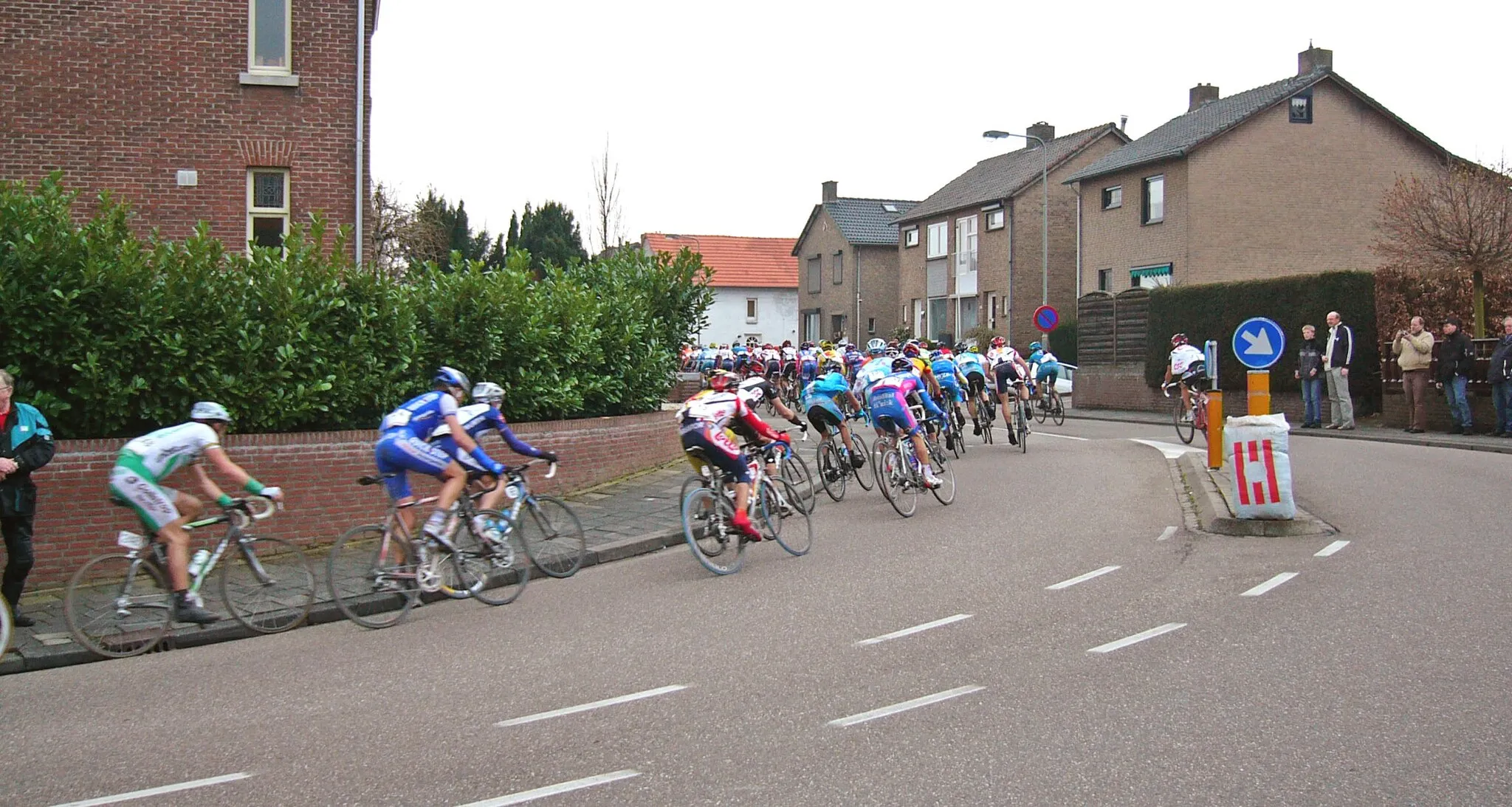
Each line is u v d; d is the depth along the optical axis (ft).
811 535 33.68
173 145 48.60
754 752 16.22
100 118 47.88
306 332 34.17
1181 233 111.24
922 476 38.32
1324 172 113.39
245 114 49.44
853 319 183.42
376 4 55.11
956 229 153.99
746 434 31.76
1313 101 112.88
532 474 41.16
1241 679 18.79
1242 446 32.58
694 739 16.90
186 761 16.94
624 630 24.35
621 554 33.68
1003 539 33.12
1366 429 63.93
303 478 33.81
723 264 221.46
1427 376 62.39
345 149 50.60
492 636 24.57
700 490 29.86
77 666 23.53
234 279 33.71
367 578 26.40
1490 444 52.54
